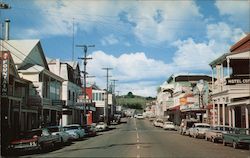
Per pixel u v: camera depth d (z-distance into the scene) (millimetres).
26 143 23031
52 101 48938
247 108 36469
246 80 38906
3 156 21750
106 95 95375
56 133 27547
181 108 73562
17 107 37906
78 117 72062
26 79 43719
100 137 40844
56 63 62250
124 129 65812
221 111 48531
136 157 19422
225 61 42906
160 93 130250
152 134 47312
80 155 20875
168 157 19484
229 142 28188
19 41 48875
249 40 43156
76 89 69500
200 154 21453
